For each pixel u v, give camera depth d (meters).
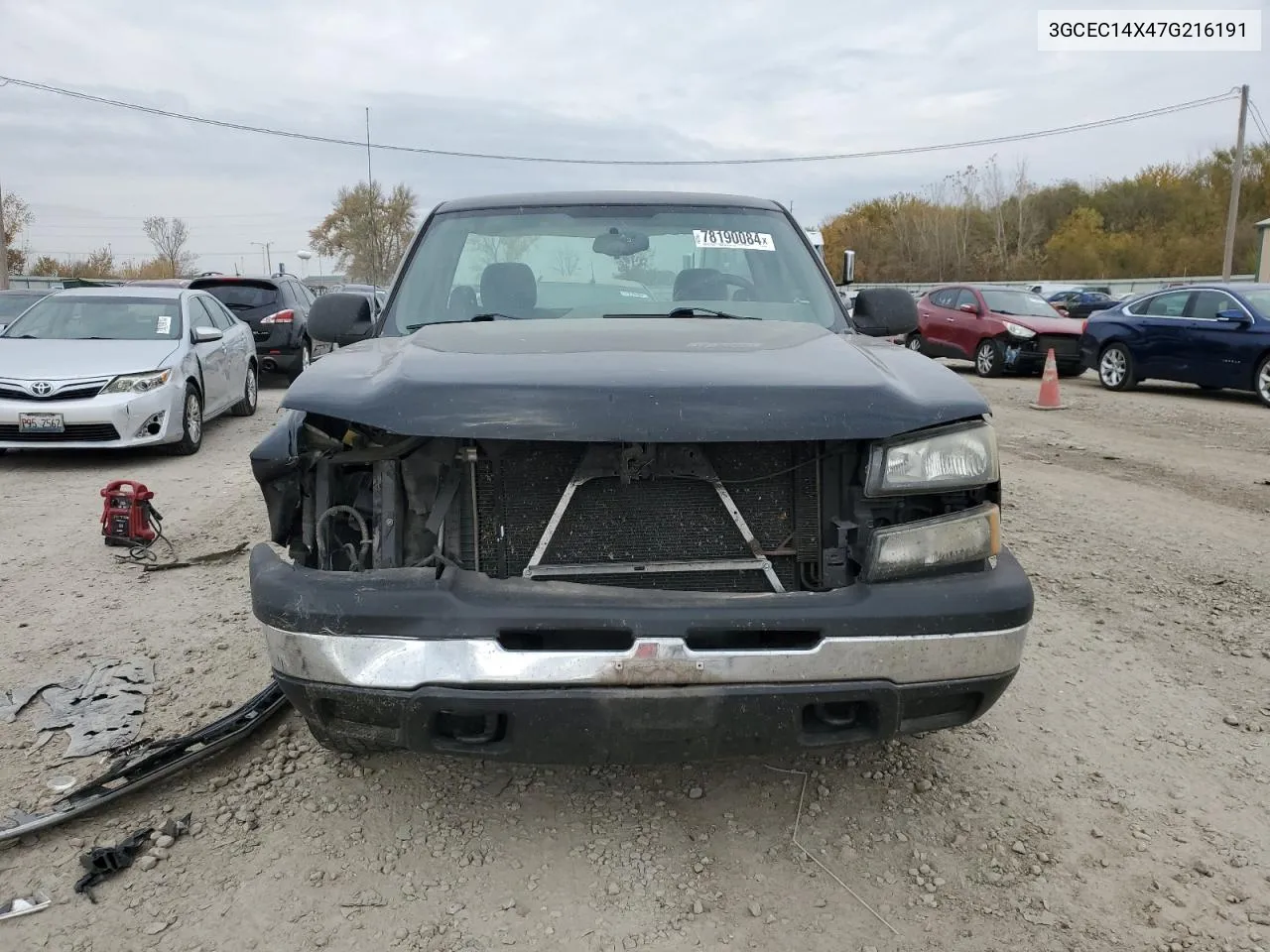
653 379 2.38
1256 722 3.53
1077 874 2.62
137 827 2.78
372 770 3.10
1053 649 4.21
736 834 2.79
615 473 2.51
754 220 4.07
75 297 9.48
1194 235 59.38
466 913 2.43
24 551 5.54
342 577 2.36
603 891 2.53
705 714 2.27
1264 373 12.55
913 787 3.04
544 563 2.54
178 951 2.29
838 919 2.43
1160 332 13.82
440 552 2.44
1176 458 8.80
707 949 2.32
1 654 4.00
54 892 2.49
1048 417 11.59
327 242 57.50
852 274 5.13
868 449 2.47
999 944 2.35
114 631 4.27
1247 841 2.78
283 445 2.53
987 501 2.57
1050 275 61.66
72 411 7.85
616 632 2.27
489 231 3.94
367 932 2.36
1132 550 5.71
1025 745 3.34
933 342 17.83
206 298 10.43
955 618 2.33
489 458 2.52
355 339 3.67
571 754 2.32
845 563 2.53
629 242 3.89
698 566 2.54
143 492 5.59
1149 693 3.77
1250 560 5.52
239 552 5.51
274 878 2.56
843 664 2.29
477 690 2.26
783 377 2.45
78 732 3.32
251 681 3.74
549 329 3.12
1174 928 2.41
